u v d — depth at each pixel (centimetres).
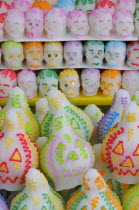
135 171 49
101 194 45
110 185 52
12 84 91
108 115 56
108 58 91
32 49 89
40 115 60
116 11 91
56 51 90
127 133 48
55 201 47
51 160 48
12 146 48
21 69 94
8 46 88
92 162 49
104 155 50
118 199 48
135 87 93
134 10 91
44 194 46
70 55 90
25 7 92
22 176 48
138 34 89
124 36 88
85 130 54
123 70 94
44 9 94
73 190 54
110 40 89
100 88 98
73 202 46
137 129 48
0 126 54
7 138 48
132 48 90
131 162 48
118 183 53
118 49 89
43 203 45
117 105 55
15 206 46
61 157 48
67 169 48
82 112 56
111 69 92
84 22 87
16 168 48
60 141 48
